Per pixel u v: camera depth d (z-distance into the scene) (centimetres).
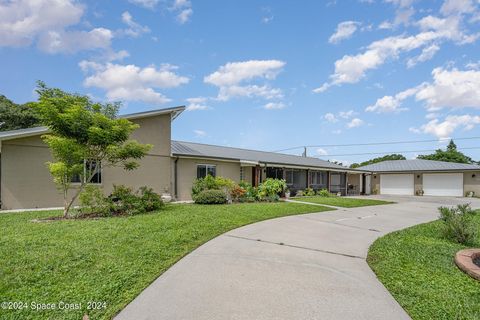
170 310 330
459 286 417
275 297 369
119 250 527
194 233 695
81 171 905
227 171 1788
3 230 652
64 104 863
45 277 399
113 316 315
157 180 1455
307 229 834
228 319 312
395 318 324
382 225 970
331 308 343
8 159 1032
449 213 835
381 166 3303
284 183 1677
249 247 610
